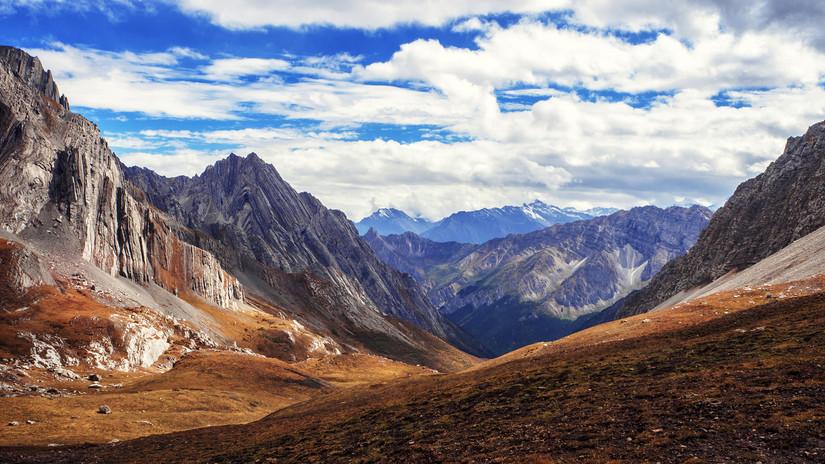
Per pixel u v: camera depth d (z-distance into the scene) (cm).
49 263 19700
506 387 6494
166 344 18350
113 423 8531
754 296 10862
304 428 7044
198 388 12575
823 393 4025
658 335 8506
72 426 8106
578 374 6369
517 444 4219
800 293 10450
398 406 7062
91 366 14138
